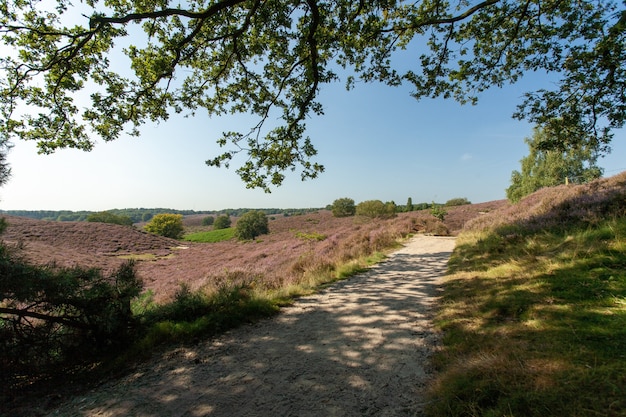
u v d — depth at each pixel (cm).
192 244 4816
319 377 319
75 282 391
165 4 754
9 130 820
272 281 998
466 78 912
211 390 311
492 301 441
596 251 486
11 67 779
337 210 5619
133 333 450
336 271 960
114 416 277
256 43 842
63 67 780
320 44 779
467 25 845
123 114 855
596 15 705
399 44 896
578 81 723
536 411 190
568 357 242
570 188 1237
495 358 261
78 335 405
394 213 3603
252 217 4984
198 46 831
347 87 939
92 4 740
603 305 329
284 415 256
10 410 300
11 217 3909
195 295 564
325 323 501
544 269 506
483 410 210
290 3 714
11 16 718
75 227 3944
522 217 1091
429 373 300
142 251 3488
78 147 924
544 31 775
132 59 822
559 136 826
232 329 500
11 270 334
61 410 296
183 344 445
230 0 648
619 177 1003
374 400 265
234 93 999
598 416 177
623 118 701
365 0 721
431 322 447
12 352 346
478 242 988
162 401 297
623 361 221
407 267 959
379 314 521
